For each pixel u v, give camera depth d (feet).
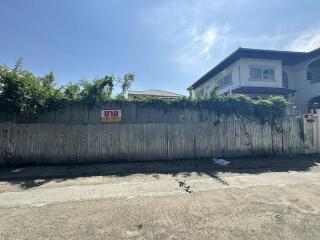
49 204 17.70
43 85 32.27
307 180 24.20
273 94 73.26
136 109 34.50
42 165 31.68
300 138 39.99
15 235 13.01
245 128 37.78
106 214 15.79
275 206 17.16
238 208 16.79
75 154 32.73
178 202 17.98
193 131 36.09
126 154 33.99
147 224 14.34
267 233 13.24
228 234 13.12
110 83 33.42
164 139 35.14
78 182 23.93
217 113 36.91
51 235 13.03
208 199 18.65
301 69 80.48
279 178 25.09
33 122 31.94
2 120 31.22
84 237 12.81
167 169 29.53
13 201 18.37
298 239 12.60
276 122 38.96
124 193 20.27
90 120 33.30
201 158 36.01
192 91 36.78
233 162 33.60
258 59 73.87
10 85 29.48
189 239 12.59
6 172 28.19
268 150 38.45
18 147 31.48
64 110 32.68
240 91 69.82
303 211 16.24
